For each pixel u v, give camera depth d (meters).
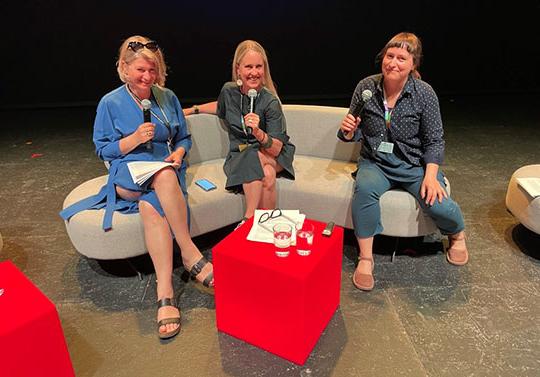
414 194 2.35
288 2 5.77
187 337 1.97
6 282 1.65
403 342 1.93
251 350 1.90
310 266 1.71
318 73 6.21
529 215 2.41
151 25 5.68
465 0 5.94
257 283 1.77
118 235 2.18
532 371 1.77
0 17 5.43
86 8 5.51
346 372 1.78
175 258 2.54
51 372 1.58
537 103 6.00
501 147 4.33
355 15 5.92
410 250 2.59
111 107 2.28
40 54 5.68
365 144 2.50
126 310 2.15
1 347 1.42
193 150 2.87
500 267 2.43
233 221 2.54
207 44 5.88
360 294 2.24
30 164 4.05
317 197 2.52
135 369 1.81
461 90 6.50
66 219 2.25
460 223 2.34
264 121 2.61
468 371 1.77
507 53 6.31
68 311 2.14
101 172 3.86
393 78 2.22
